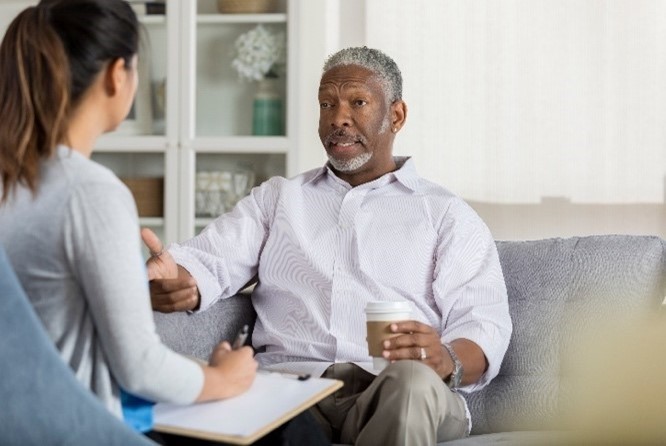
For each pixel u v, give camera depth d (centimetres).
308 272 245
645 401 84
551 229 479
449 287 237
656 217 474
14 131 146
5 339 133
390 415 192
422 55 482
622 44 473
